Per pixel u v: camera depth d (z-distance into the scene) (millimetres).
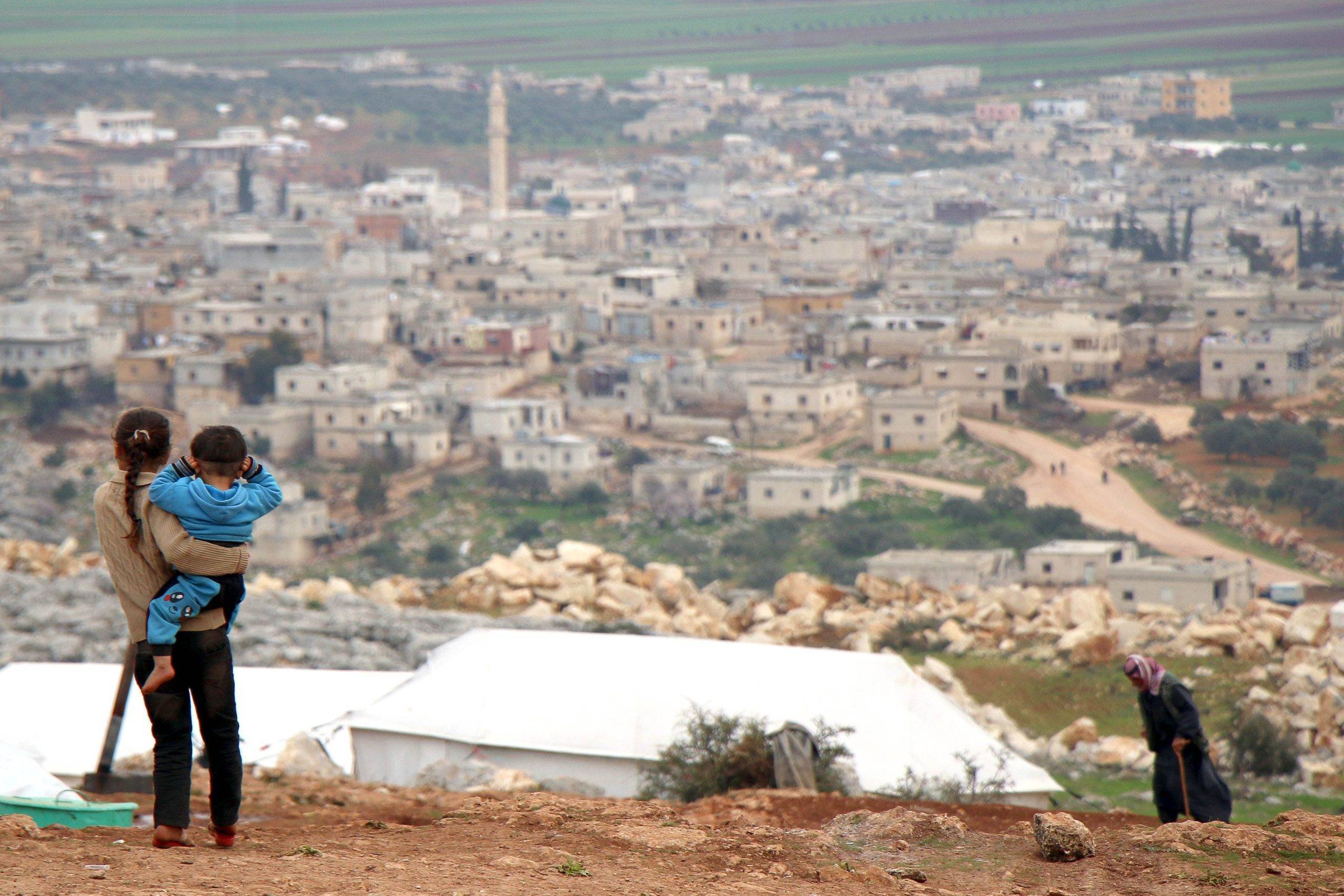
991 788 37094
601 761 37469
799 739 35625
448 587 68000
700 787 34625
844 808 28031
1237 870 18406
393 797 30125
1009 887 18078
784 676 41375
